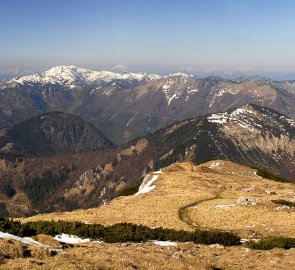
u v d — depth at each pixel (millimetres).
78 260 28062
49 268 24938
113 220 67500
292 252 35938
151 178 124938
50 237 34875
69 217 73000
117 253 31609
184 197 90500
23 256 27781
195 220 68000
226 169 149625
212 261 32719
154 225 62969
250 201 79250
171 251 35031
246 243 44000
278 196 92500
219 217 68688
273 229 57375
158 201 86750
